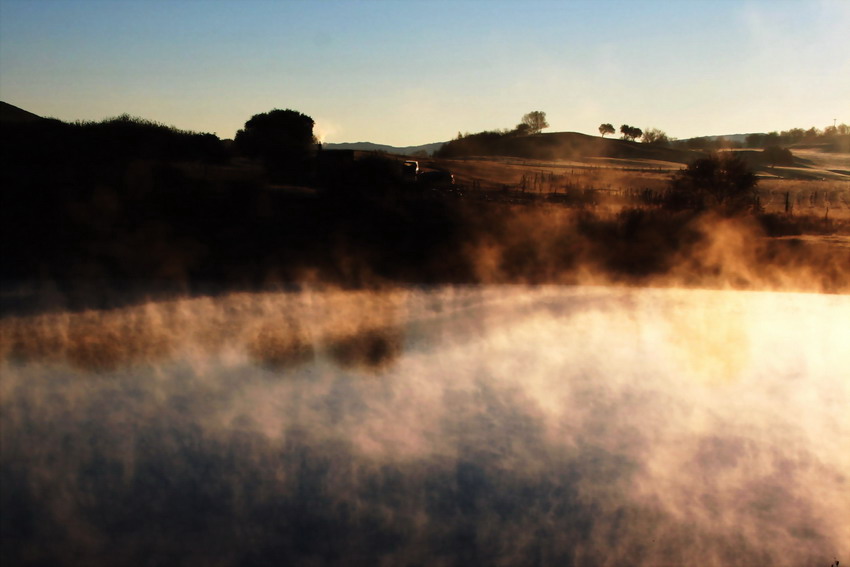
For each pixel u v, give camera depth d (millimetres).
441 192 40562
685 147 185125
